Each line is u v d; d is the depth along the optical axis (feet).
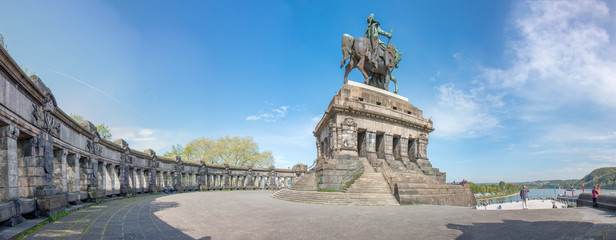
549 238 29.94
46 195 43.70
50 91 49.01
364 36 132.46
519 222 39.70
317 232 36.55
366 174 89.61
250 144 210.38
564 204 211.20
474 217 46.44
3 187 36.50
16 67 36.60
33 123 43.06
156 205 67.26
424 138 127.24
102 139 77.97
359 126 108.06
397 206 67.31
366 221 44.39
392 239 32.45
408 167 114.52
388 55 131.54
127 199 83.56
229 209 60.39
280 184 183.32
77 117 130.52
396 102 123.13
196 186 143.64
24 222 37.99
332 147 103.19
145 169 113.19
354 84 118.42
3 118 35.73
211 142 207.31
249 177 172.96
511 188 595.06
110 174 86.43
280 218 47.88
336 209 60.59
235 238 33.42
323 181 88.89
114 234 34.40
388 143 114.73
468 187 93.20
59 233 34.09
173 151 206.39
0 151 36.73
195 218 47.75
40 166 44.80
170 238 33.06
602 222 35.99
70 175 62.03
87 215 48.08
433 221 43.50
